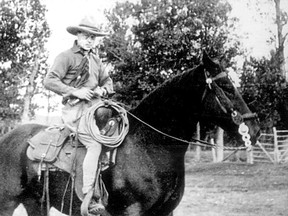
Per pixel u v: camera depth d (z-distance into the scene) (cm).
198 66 383
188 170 1145
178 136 387
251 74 1168
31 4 1292
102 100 410
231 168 1109
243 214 649
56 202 409
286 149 1248
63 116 408
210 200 771
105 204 385
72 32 425
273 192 802
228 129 376
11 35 1284
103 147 385
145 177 378
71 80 412
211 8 1230
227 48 1200
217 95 370
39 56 1314
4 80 1299
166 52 1234
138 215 379
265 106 1158
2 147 426
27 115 1277
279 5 1162
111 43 1256
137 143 389
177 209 699
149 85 1215
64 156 394
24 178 410
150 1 1254
